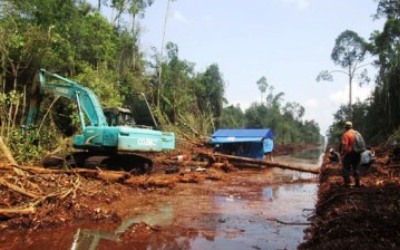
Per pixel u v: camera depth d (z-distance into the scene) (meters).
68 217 8.92
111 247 7.32
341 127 55.81
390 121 37.91
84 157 15.68
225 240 7.96
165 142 17.38
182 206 11.38
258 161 22.03
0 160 12.58
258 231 8.72
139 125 17.48
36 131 16.41
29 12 21.39
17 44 18.09
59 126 20.05
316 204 11.62
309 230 8.59
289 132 89.81
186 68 52.47
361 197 9.22
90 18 27.47
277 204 12.22
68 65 22.61
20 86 18.80
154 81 42.16
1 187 9.46
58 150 16.42
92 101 15.77
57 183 10.95
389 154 19.23
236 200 12.79
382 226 6.64
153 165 17.73
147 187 13.81
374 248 5.68
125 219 9.45
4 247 7.11
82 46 25.03
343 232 6.68
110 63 31.09
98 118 15.68
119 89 29.27
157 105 38.44
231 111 78.19
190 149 27.73
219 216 10.19
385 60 46.34
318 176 20.56
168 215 10.11
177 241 7.83
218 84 56.12
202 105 53.28
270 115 89.19
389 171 14.51
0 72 18.19
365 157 14.76
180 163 20.80
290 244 7.71
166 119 38.97
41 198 9.26
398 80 37.66
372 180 12.66
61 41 21.98
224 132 28.11
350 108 56.00
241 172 22.42
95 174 13.12
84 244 7.45
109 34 28.52
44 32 20.14
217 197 13.26
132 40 36.16
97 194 11.12
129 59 35.78
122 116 16.88
